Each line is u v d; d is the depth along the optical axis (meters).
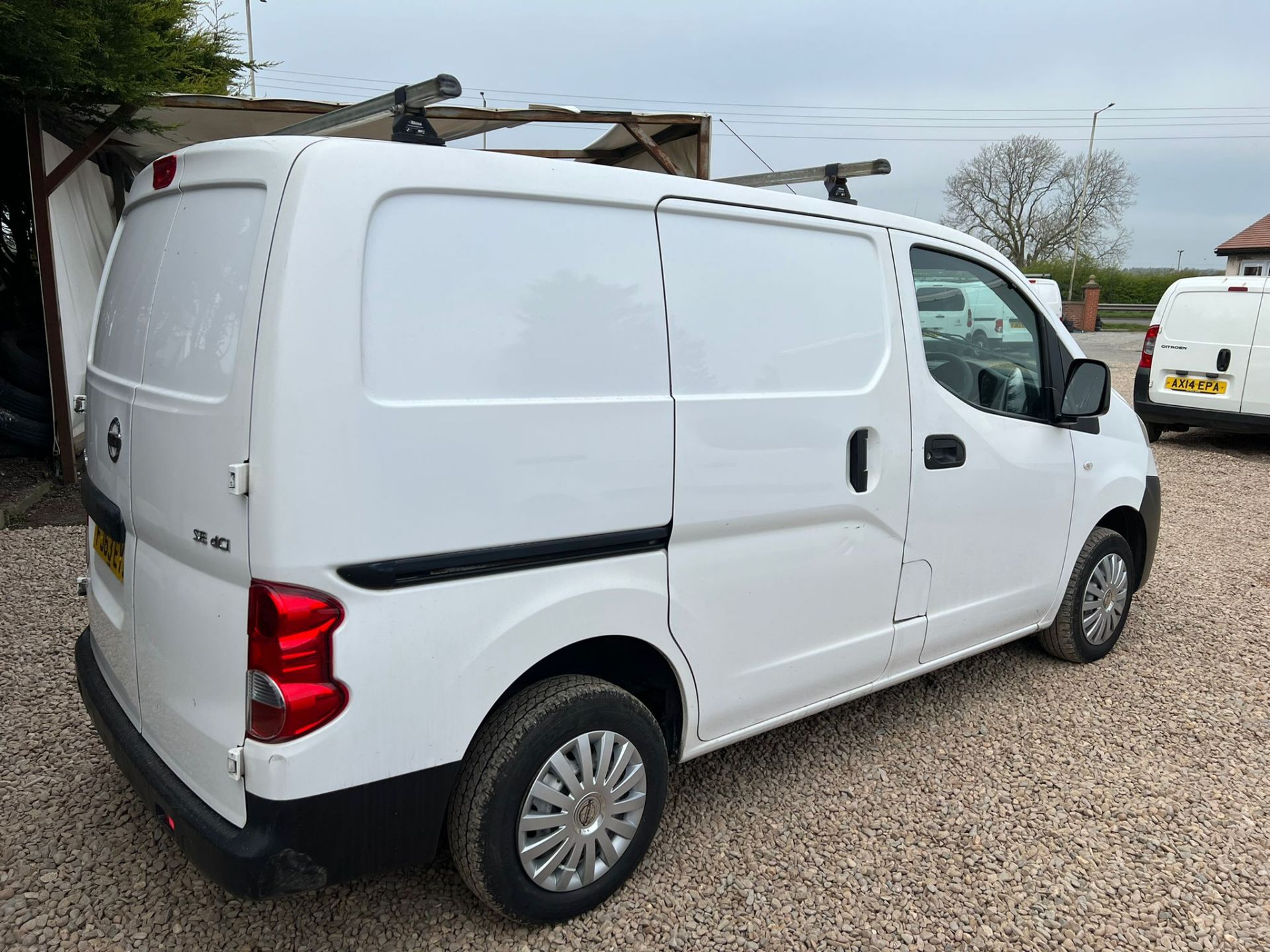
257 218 1.87
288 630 1.81
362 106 2.27
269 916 2.37
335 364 1.81
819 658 2.87
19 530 5.76
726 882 2.57
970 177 47.91
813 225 2.71
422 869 2.58
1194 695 3.88
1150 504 4.27
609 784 2.35
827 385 2.73
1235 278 9.34
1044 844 2.80
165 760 2.21
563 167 2.17
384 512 1.88
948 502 3.16
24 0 5.41
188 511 1.99
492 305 2.03
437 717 2.02
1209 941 2.41
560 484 2.14
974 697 3.81
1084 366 3.48
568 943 2.32
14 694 3.52
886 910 2.49
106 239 9.67
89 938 2.27
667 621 2.43
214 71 9.80
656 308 2.32
